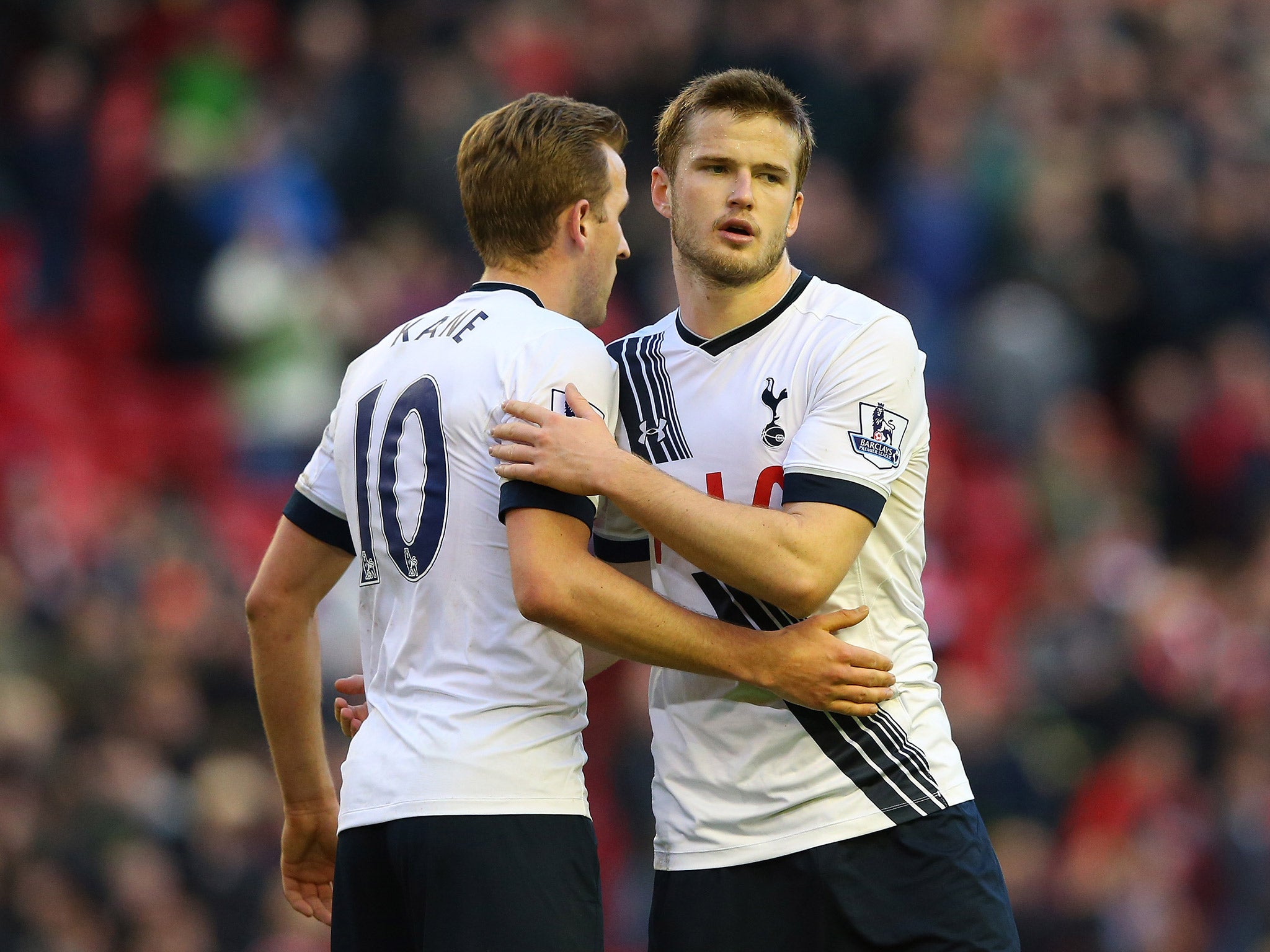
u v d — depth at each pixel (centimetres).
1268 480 4072
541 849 1103
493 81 4072
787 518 1148
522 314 1190
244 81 4156
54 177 3994
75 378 3747
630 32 4206
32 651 2836
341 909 1169
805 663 1160
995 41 4572
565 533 1117
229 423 3709
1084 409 4141
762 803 1218
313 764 1318
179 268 3850
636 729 2948
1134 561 3697
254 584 1282
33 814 2598
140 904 2566
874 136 4244
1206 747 3291
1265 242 4416
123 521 3262
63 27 4262
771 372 1238
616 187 1246
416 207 3925
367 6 4394
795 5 4406
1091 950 2856
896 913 1199
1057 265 4178
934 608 3369
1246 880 3155
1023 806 3002
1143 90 4688
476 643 1132
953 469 3872
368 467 1198
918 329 4031
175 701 2836
